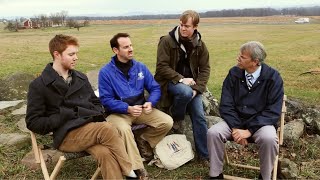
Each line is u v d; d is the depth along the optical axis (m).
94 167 5.07
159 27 85.69
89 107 4.45
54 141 4.27
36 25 93.31
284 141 5.77
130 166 4.18
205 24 105.62
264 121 4.57
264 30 67.88
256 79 4.70
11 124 6.49
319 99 9.27
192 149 5.50
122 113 4.96
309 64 19.95
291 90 11.32
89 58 26.64
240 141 4.55
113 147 4.12
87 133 4.15
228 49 33.16
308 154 5.49
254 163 5.26
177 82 5.27
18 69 19.47
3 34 69.50
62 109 4.21
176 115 5.48
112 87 5.00
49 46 4.36
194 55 5.39
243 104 4.78
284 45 35.00
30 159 5.11
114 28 86.88
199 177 4.90
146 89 5.31
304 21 112.00
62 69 4.39
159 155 5.12
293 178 4.75
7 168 4.98
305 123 6.27
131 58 5.02
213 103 6.74
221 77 15.98
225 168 5.09
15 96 8.19
